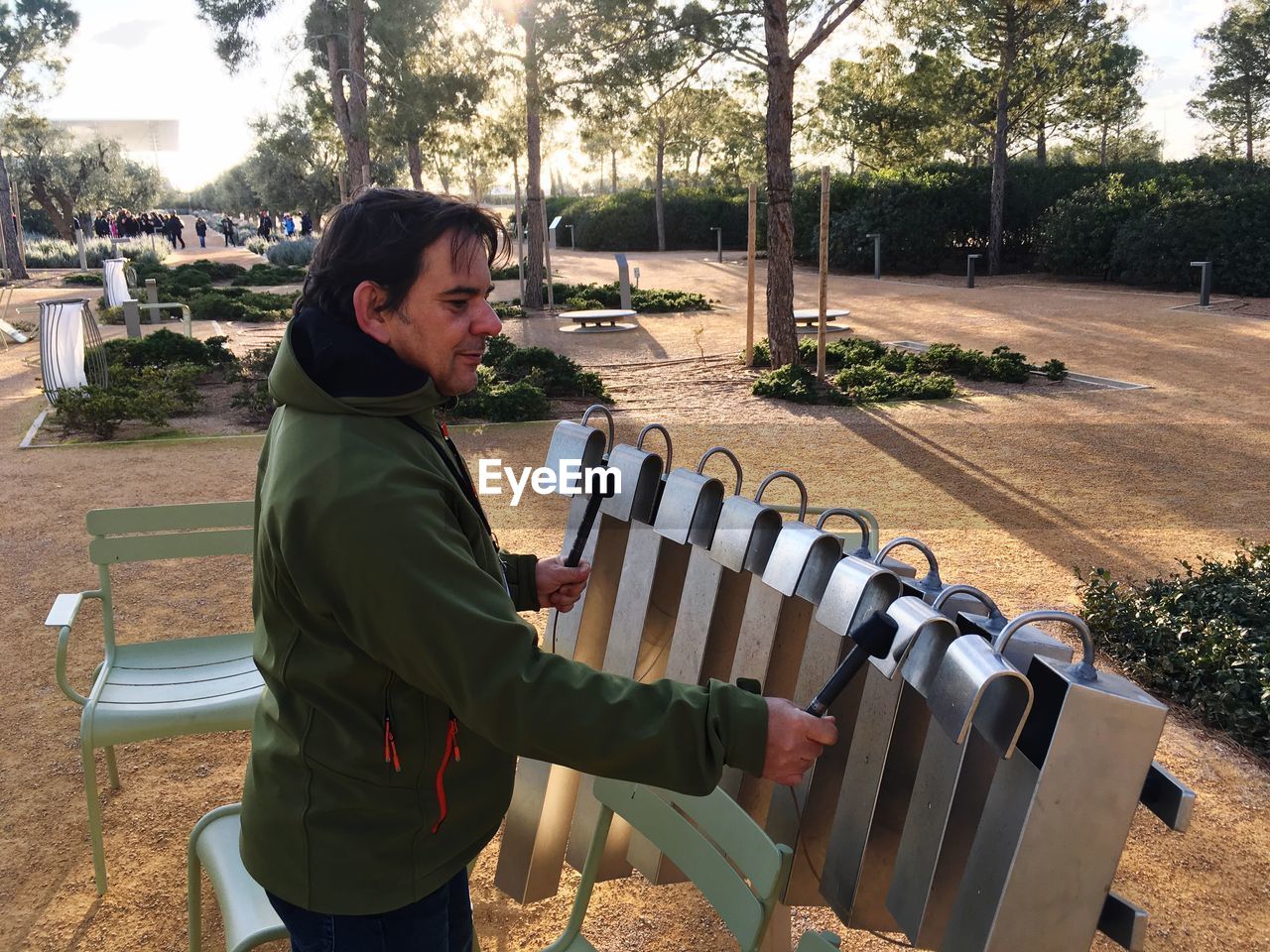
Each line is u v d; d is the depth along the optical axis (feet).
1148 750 4.38
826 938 5.36
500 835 10.88
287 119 109.29
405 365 4.38
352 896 4.58
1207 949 9.16
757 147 114.32
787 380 38.24
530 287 69.00
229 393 40.32
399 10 55.06
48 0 101.81
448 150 70.33
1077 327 54.19
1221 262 68.69
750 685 4.62
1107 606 15.79
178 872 10.13
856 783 5.71
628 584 7.63
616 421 33.76
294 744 4.57
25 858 10.39
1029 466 26.89
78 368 36.68
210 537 11.50
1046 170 91.20
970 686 4.44
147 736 9.59
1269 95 107.14
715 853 5.91
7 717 13.47
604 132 57.47
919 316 60.70
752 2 43.16
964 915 4.85
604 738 4.09
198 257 135.54
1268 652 13.87
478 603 4.14
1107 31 87.92
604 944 9.02
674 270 97.35
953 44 86.79
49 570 19.19
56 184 156.25
